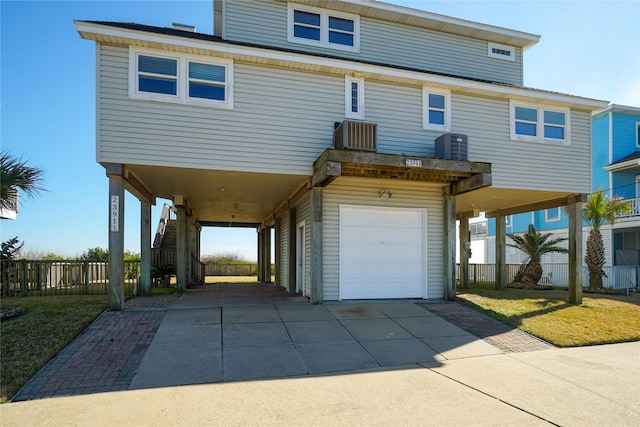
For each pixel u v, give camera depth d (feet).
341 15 37.24
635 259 60.03
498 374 18.33
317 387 16.43
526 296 39.70
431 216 35.70
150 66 27.25
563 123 37.19
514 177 35.19
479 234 93.25
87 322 23.26
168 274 48.60
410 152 32.86
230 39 33.83
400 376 17.94
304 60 29.53
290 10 35.50
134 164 26.50
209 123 28.02
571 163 36.96
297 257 41.45
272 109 29.48
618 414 14.05
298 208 40.98
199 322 24.45
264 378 17.43
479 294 40.52
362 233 33.88
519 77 42.83
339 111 31.09
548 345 23.68
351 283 33.22
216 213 57.41
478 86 33.96
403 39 39.06
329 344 22.03
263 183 34.01
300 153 29.91
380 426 12.89
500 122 35.27
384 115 32.42
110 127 26.14
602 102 36.99
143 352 19.62
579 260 36.09
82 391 15.58
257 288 46.70
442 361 20.34
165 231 62.39
